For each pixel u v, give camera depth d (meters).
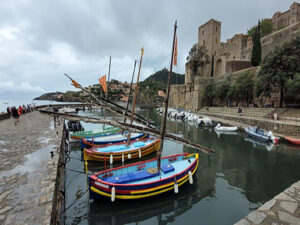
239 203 7.68
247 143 18.38
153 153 15.18
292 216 3.65
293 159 13.12
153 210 7.36
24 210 4.46
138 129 7.63
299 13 44.47
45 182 6.01
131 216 7.04
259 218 3.62
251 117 25.42
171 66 7.93
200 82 49.00
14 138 13.09
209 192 8.63
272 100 30.92
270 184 9.40
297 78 20.73
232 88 37.41
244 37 52.28
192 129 27.55
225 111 36.44
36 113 34.44
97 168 11.99
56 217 5.36
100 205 7.39
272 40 40.47
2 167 7.37
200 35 63.84
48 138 13.11
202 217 6.81
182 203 7.73
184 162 9.95
